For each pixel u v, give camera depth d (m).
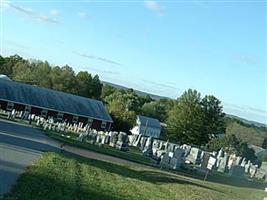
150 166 36.12
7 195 11.90
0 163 17.47
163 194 19.89
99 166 25.58
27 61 141.88
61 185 15.29
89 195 14.73
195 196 21.86
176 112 92.50
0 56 143.38
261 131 106.44
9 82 77.25
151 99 171.12
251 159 84.25
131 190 18.66
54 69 113.31
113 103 91.81
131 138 64.69
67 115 78.56
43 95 78.56
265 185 40.50
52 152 26.89
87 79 111.69
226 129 102.88
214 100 91.88
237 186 34.94
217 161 47.56
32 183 14.31
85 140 47.53
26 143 28.84
